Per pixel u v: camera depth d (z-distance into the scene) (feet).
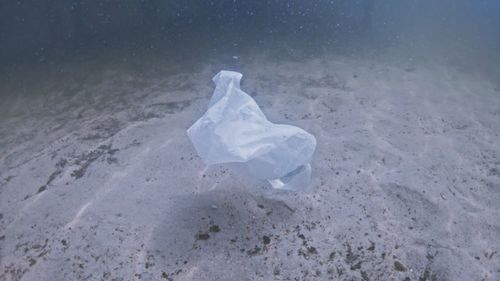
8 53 22.65
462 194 9.05
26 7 27.37
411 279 6.64
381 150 10.78
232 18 32.09
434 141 11.64
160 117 12.91
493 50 28.04
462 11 48.06
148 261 6.79
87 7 29.22
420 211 8.32
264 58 21.15
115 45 23.71
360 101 14.76
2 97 16.56
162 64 19.92
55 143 11.48
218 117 6.64
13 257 7.07
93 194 8.66
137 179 9.14
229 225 7.57
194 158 9.93
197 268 6.64
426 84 17.70
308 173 7.79
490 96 16.85
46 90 16.97
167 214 7.88
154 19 30.25
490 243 7.54
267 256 6.92
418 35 30.60
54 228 7.70
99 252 7.04
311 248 7.14
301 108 13.82
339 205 8.34
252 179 8.91
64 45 24.00
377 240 7.42
